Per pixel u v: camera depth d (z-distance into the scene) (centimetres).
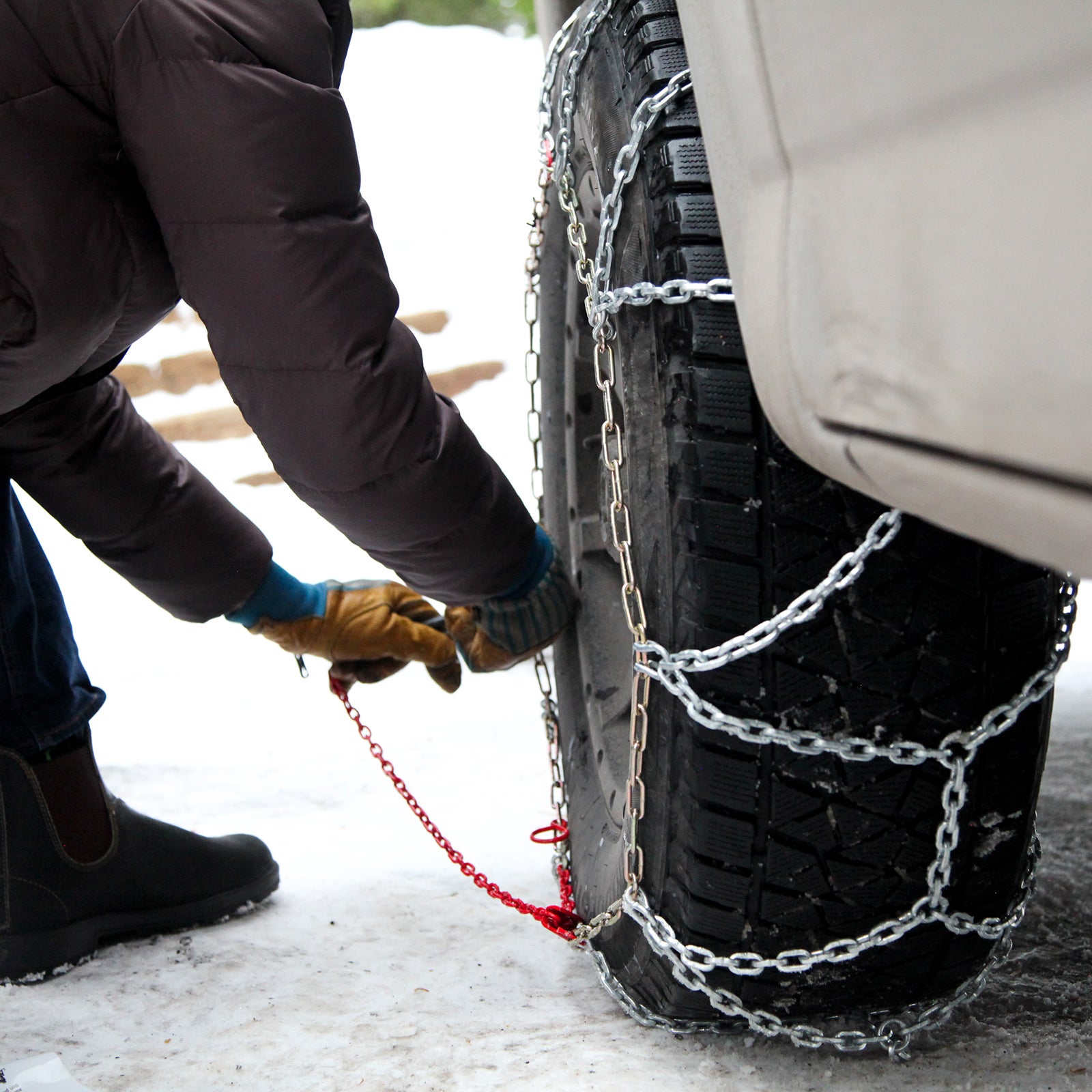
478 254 654
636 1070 115
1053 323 53
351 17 126
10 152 107
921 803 105
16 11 105
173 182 109
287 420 118
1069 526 57
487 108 782
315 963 147
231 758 254
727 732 103
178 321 577
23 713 145
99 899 151
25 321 114
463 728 267
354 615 160
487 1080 114
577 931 133
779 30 73
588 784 152
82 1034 130
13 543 147
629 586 112
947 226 60
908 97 62
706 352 103
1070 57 50
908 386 66
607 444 118
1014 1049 114
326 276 111
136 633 362
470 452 128
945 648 102
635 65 115
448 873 179
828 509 100
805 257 75
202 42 105
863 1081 111
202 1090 116
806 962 109
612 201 115
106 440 151
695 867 107
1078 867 155
